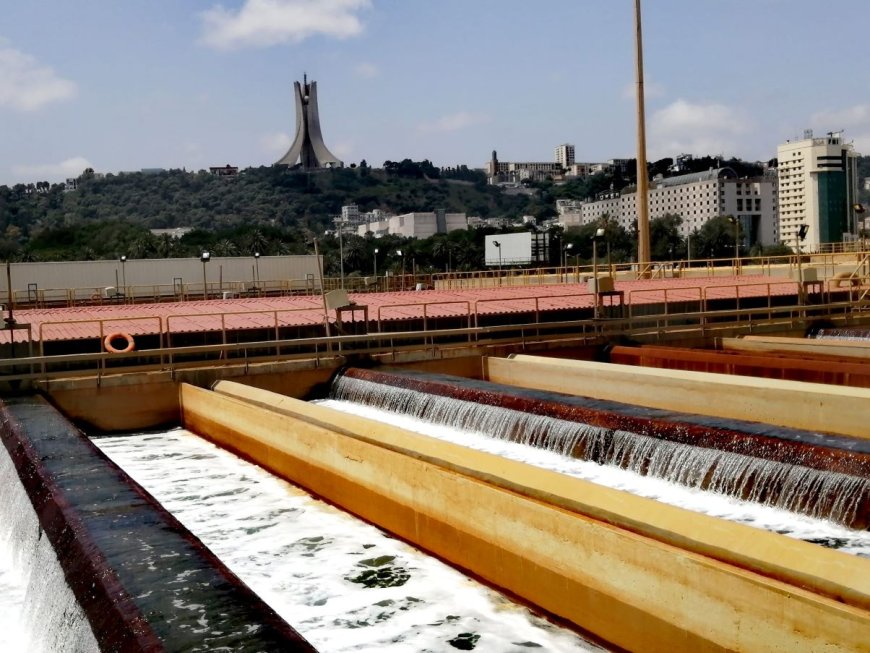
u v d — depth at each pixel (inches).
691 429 725.9
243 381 1199.6
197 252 6314.0
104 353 1142.3
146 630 382.3
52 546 534.3
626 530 469.4
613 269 2498.8
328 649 482.9
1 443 867.4
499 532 544.7
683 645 425.4
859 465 593.9
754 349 1342.3
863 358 1151.0
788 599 377.4
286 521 717.9
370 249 6619.1
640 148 2480.3
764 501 647.1
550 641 484.7
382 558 621.9
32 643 512.7
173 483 853.8
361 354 1268.5
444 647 481.7
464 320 1400.1
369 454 691.4
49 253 6791.3
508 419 906.7
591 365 1095.0
